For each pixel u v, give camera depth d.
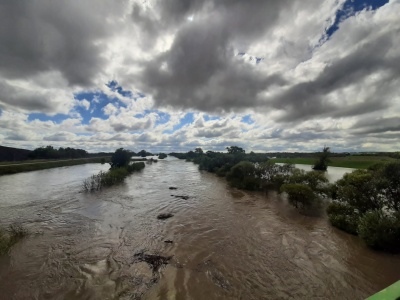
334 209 13.99
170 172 48.12
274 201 19.66
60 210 16.97
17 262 9.02
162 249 10.20
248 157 49.59
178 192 24.36
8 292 7.14
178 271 8.30
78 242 11.01
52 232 12.39
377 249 9.84
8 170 43.44
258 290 7.19
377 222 10.06
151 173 45.88
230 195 22.59
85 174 42.31
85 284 7.50
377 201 12.45
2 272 8.28
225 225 13.50
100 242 11.00
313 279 7.79
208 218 14.93
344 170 46.31
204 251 9.98
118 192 24.31
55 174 42.44
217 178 37.12
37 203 19.16
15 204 18.80
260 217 15.02
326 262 8.94
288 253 9.77
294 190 16.41
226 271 8.33
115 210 17.00
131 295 6.92
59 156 86.12
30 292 7.13
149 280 7.72
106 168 57.44
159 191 25.02
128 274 8.09
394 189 12.41
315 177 19.56
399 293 1.69
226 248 10.29
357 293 7.01
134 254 9.70
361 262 8.86
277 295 6.94
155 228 13.02
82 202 19.59
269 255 9.59
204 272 8.24
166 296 6.86
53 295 6.97
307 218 14.61
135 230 12.69
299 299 6.76
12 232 11.88
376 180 12.66
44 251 10.00
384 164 13.33
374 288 7.24
